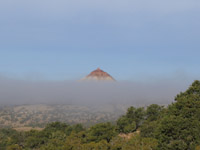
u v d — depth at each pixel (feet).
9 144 275.39
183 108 155.43
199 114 147.33
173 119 144.56
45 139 276.62
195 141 134.10
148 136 200.13
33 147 269.23
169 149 136.56
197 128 138.21
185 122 142.10
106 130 251.39
